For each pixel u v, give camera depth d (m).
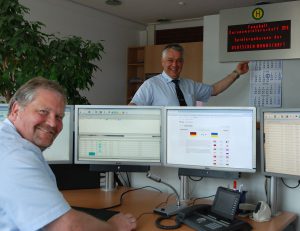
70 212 1.02
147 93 2.71
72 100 2.75
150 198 1.87
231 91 3.79
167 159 1.80
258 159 1.69
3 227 1.02
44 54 2.48
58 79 2.57
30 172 1.00
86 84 2.86
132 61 6.04
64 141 1.89
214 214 1.54
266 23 3.55
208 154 1.71
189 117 1.74
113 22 5.62
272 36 3.53
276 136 1.58
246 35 3.65
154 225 1.46
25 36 2.36
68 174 2.00
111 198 1.85
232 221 1.46
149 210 1.66
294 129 1.53
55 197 1.01
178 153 1.77
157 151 1.83
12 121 1.17
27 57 2.40
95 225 1.08
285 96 3.54
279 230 1.46
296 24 3.41
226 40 3.76
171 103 2.71
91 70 2.92
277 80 3.57
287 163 1.55
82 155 1.89
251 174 1.77
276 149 1.58
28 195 0.98
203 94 2.99
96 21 5.32
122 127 1.85
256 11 3.59
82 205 1.71
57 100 1.18
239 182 1.81
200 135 1.72
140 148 1.84
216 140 1.69
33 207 0.98
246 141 1.64
